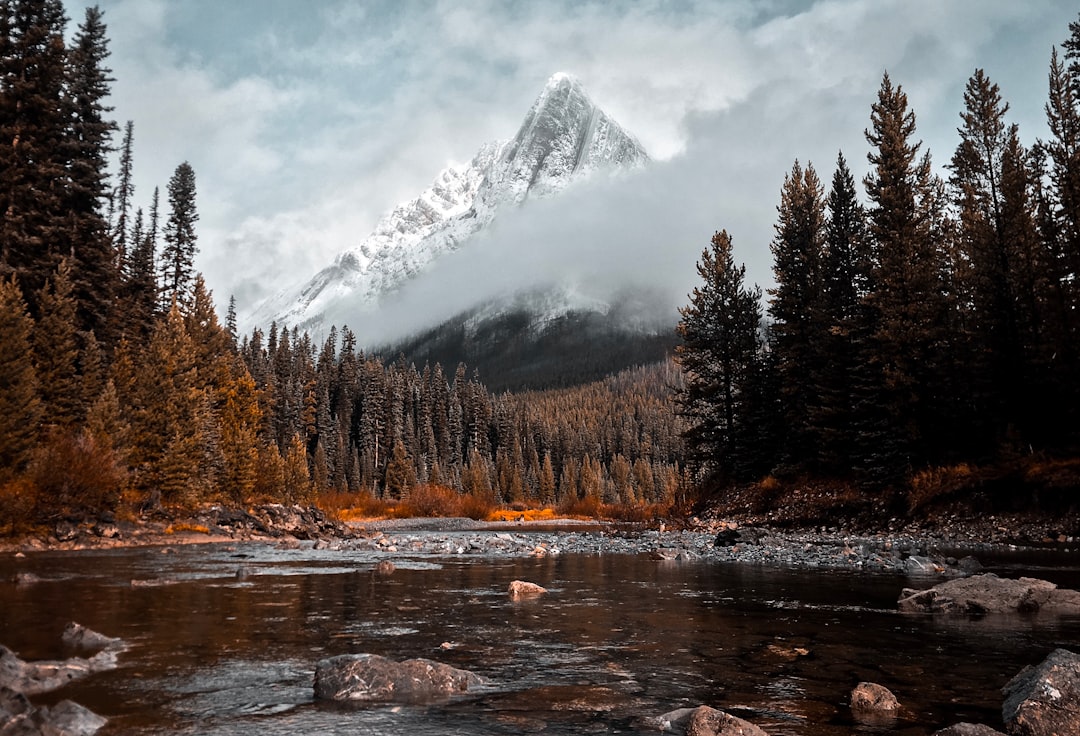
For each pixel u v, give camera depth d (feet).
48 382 135.23
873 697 22.71
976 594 42.98
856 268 136.36
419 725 20.59
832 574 63.36
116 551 96.58
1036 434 107.34
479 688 25.09
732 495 149.69
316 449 411.34
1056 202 109.91
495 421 572.51
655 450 647.97
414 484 385.29
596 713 21.95
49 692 23.71
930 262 118.21
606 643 33.14
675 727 20.34
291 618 40.06
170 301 231.30
